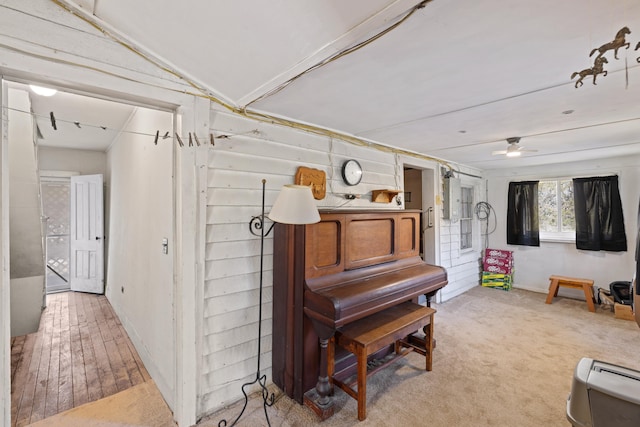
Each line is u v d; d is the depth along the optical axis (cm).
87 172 500
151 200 247
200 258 193
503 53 145
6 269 138
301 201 181
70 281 491
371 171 333
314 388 210
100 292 472
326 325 184
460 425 186
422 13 113
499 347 293
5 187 138
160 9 132
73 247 485
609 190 424
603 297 413
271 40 144
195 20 136
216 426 185
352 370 235
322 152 277
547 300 437
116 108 302
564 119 247
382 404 206
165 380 210
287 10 124
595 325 351
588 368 134
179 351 185
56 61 141
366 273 232
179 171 186
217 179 202
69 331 332
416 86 183
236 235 212
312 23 129
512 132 289
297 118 247
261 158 229
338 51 142
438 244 441
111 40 156
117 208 398
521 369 252
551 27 123
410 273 246
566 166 470
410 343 288
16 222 302
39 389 225
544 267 493
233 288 210
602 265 438
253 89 191
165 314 211
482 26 122
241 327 214
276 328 225
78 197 482
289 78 171
